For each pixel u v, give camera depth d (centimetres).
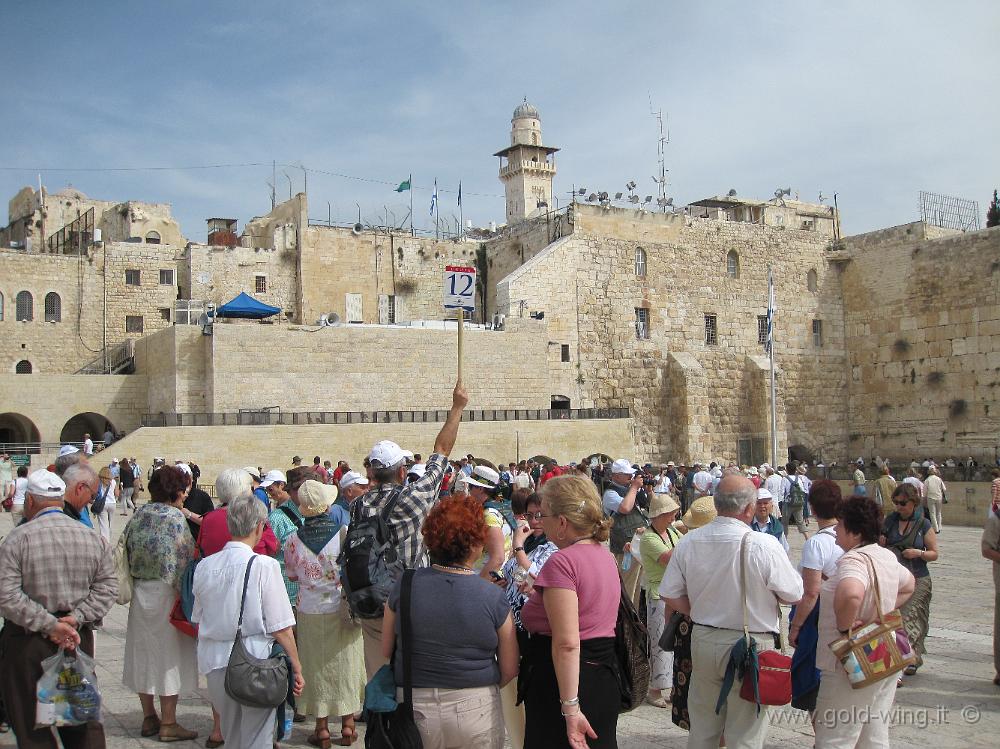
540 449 4384
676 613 819
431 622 619
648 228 5388
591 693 654
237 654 750
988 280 5088
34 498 771
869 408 5744
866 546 775
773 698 713
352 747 947
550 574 652
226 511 872
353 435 3956
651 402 5297
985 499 3322
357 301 5628
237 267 5362
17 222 6006
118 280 5078
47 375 4281
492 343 4569
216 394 4003
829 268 5959
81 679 744
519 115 7350
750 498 768
